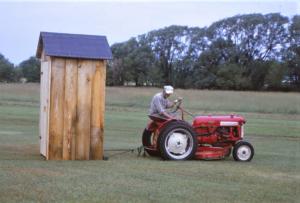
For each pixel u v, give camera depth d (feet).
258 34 250.37
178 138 36.50
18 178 27.02
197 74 249.34
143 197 23.52
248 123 76.28
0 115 74.23
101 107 35.60
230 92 141.90
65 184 25.80
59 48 34.68
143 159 36.63
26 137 48.34
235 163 36.01
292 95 133.28
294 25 245.04
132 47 248.93
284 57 236.02
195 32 262.06
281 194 25.32
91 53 35.17
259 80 235.40
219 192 25.23
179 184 26.89
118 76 236.22
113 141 48.88
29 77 188.65
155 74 241.76
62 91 34.76
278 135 59.21
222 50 252.01
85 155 35.35
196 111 101.91
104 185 25.90
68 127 34.94
